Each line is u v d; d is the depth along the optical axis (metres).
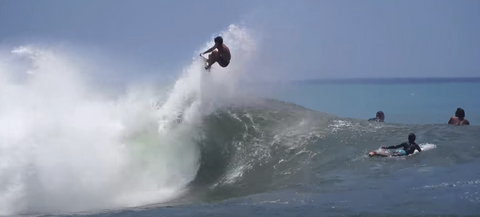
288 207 29.45
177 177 44.34
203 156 45.78
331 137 47.34
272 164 43.25
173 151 45.94
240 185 40.28
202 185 42.12
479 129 49.72
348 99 185.50
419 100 172.38
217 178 42.94
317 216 26.95
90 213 31.92
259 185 39.41
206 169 44.53
